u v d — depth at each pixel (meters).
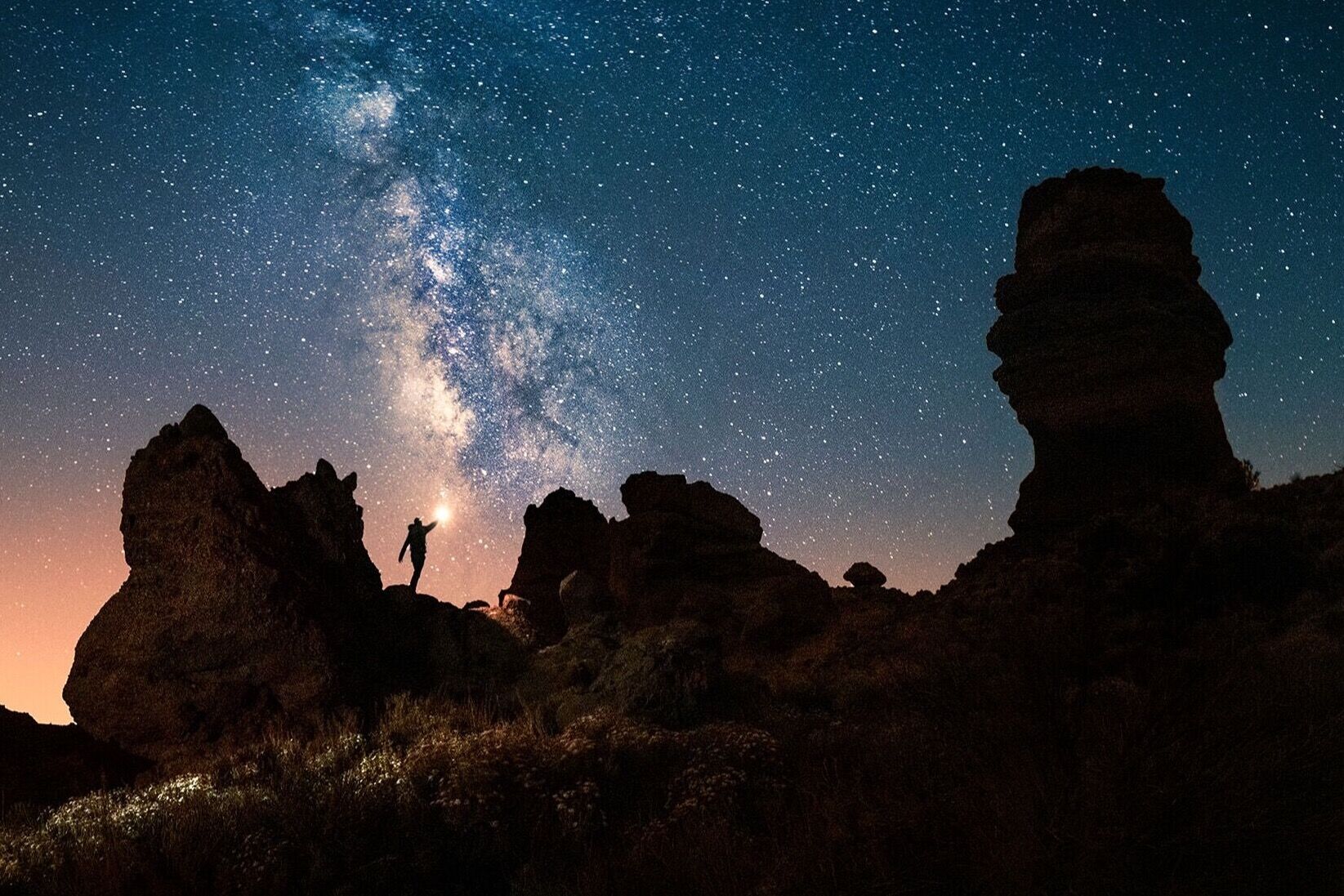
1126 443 22.80
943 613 16.95
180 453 13.95
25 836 9.88
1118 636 9.51
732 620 19.86
